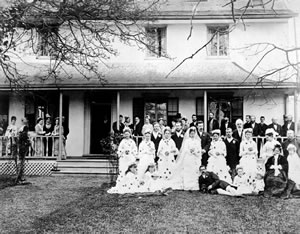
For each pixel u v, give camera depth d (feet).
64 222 32.48
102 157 69.41
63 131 68.28
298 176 42.83
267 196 40.98
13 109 72.69
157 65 71.72
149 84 64.69
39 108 72.38
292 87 61.98
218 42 73.20
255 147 43.91
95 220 32.91
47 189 46.93
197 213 34.58
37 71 70.08
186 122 56.75
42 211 36.32
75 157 69.87
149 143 45.85
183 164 46.01
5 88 65.36
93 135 72.49
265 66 70.95
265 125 61.31
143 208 36.32
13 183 51.49
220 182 43.14
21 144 53.47
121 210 35.76
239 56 72.02
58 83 64.44
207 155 47.70
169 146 46.85
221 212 34.81
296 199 39.63
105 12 52.85
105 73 68.59
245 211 35.04
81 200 40.27
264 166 43.75
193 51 72.79
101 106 72.84
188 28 73.26
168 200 39.52
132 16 56.24
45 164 63.31
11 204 38.96
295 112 61.77
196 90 69.51
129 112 72.54
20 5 44.68
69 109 72.43
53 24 51.11
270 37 72.02
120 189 44.06
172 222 32.17
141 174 44.37
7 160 62.39
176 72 68.95
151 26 70.59
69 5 47.80
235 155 46.57
